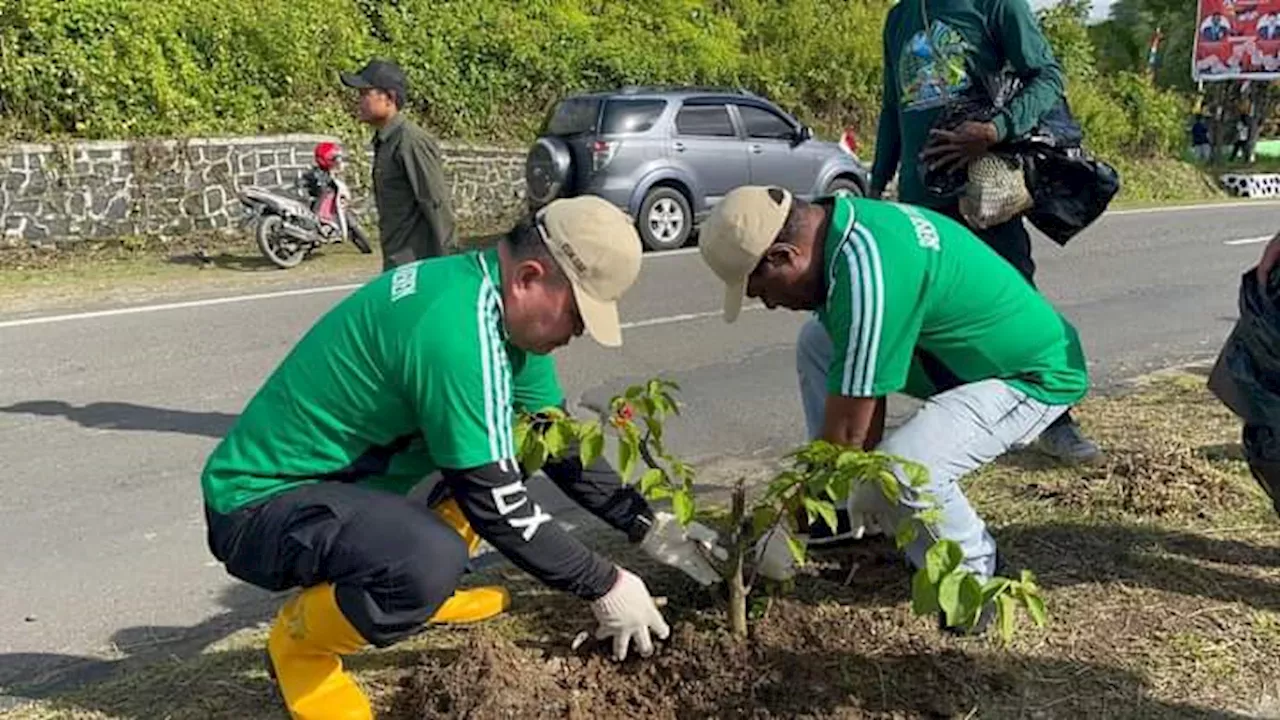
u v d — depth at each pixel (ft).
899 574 11.62
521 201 48.80
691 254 38.83
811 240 9.50
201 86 41.83
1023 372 10.25
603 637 9.95
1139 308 28.58
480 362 8.28
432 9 51.01
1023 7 13.28
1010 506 13.62
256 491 8.80
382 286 8.77
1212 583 11.51
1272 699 9.55
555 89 52.21
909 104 14.03
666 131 40.04
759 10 66.64
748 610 10.41
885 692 9.55
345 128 44.57
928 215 9.99
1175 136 82.02
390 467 9.23
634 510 10.38
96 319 27.43
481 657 9.82
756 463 16.76
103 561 13.55
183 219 39.60
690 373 22.17
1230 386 10.21
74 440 18.19
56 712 9.93
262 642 11.22
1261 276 9.88
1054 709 9.43
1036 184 13.26
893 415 18.88
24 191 36.47
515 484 8.55
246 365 22.97
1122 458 14.88
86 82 38.73
